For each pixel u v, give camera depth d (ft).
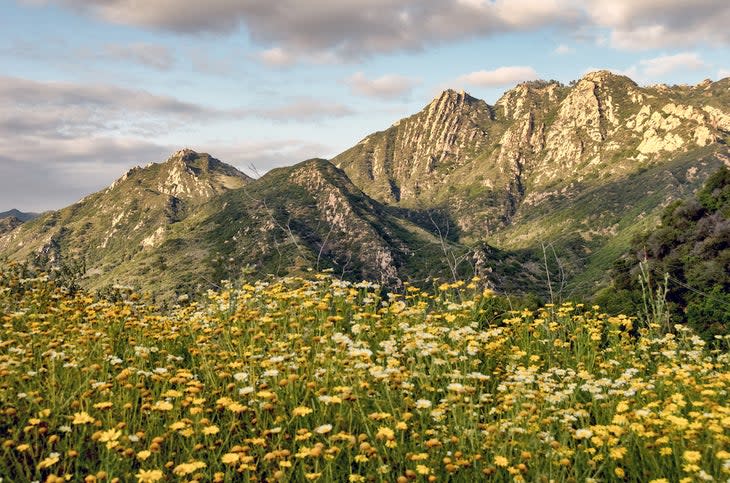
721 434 15.17
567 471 15.88
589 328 27.17
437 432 16.39
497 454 15.72
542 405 18.79
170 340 26.13
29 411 17.85
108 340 24.26
